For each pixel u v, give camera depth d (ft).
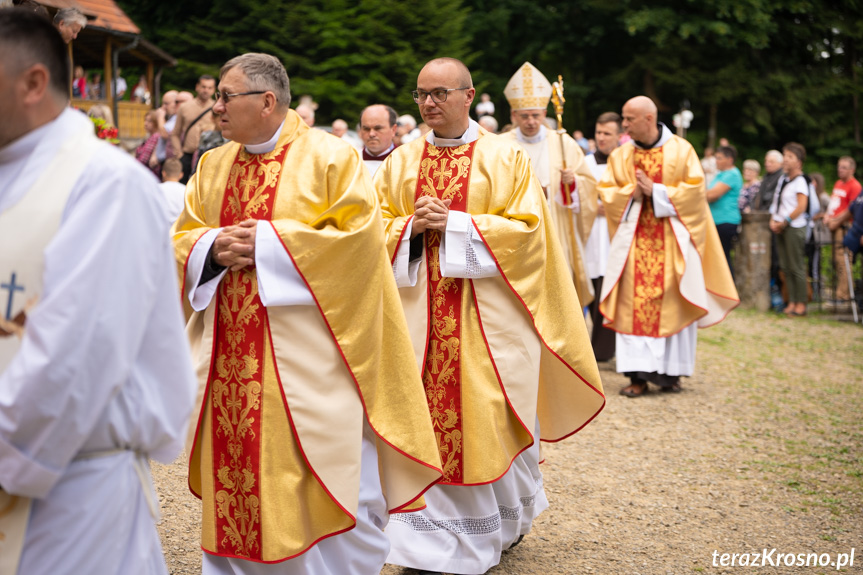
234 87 9.64
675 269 22.59
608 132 26.32
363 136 20.18
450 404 11.98
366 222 9.76
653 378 23.15
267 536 9.42
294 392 9.52
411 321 12.33
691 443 19.08
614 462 17.62
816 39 99.86
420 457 10.36
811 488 16.44
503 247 11.84
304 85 81.35
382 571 12.14
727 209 35.55
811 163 98.12
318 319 9.66
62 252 5.88
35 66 6.12
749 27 93.20
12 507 6.18
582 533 13.94
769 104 96.63
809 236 37.93
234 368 9.64
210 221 10.19
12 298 6.07
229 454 9.64
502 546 12.38
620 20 94.79
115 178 6.08
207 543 9.75
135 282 6.07
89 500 6.30
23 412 5.68
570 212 23.04
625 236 22.91
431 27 86.43
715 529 14.34
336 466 9.62
